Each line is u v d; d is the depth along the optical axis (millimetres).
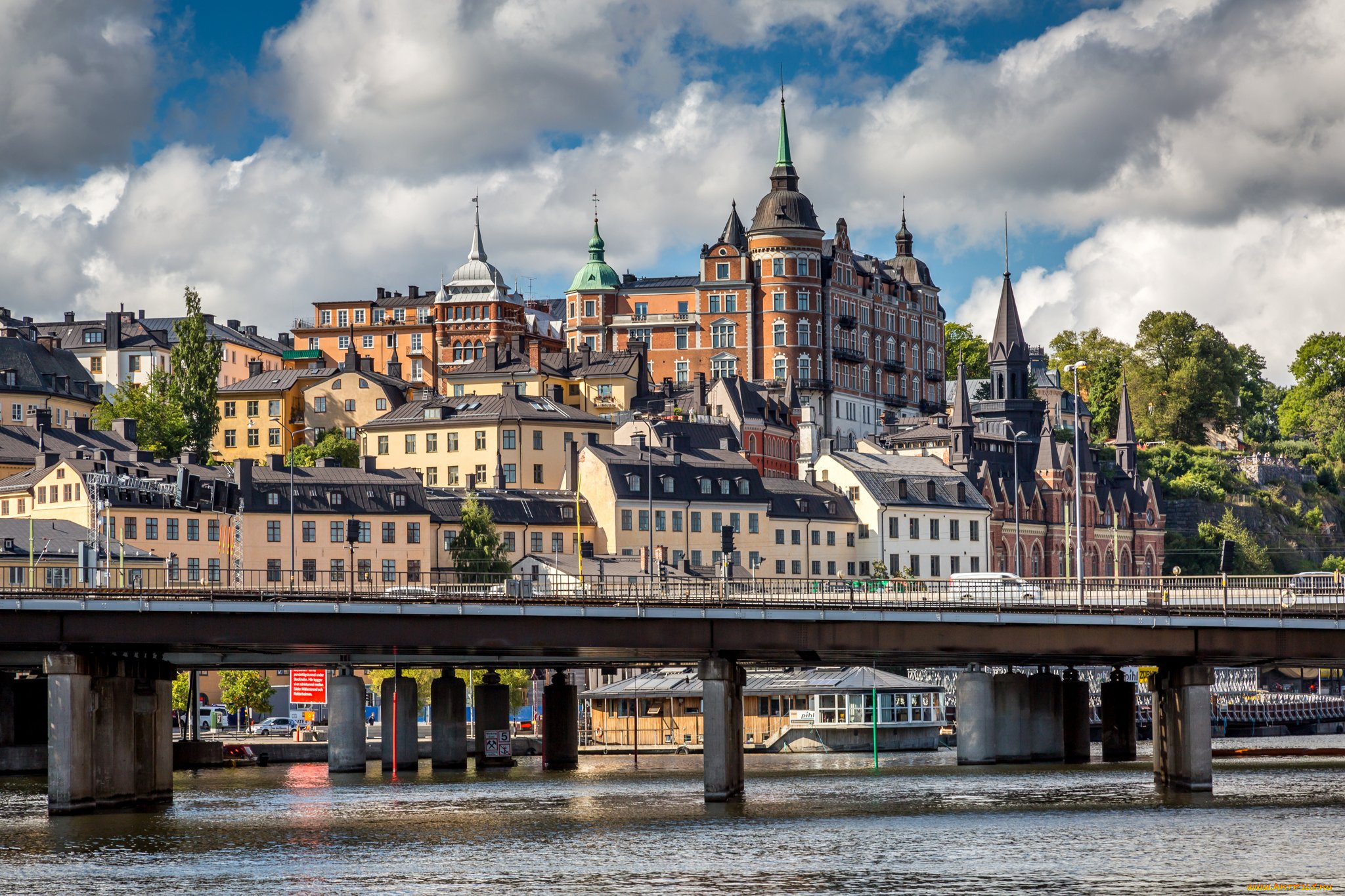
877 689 193250
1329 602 133875
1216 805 115562
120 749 117125
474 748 189875
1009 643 119688
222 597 110125
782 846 99062
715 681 119500
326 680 183375
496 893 85688
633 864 93312
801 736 195125
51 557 199250
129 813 116688
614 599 116625
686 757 187250
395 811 118812
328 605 111625
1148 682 144125
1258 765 159500
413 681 161125
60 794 111625
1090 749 182875
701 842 101312
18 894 85625
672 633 117125
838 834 103875
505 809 119250
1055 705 159125
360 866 93250
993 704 159125
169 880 89375
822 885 86812
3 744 153500
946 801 120500
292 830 107500
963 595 141875
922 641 118812
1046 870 90188
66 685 110562
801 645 117938
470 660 153500
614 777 151250
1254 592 137625
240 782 145500
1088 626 119438
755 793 130125
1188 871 89375
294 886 87500
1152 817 110000
